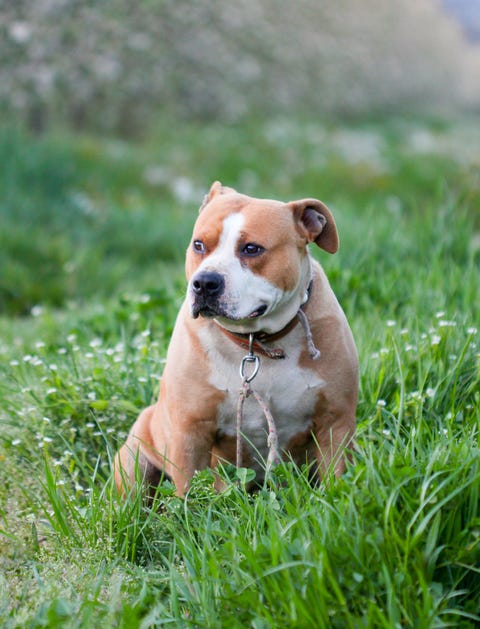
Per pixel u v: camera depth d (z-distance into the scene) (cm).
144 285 1072
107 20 1905
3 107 1795
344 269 754
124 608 351
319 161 1933
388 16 3409
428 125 2886
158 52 2059
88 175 1612
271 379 450
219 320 432
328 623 330
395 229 857
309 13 2812
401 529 357
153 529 435
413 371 535
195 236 441
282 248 431
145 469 510
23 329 877
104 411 552
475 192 1009
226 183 1802
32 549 441
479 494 366
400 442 412
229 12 2352
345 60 2914
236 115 2270
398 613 327
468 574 362
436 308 637
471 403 503
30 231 1192
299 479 416
